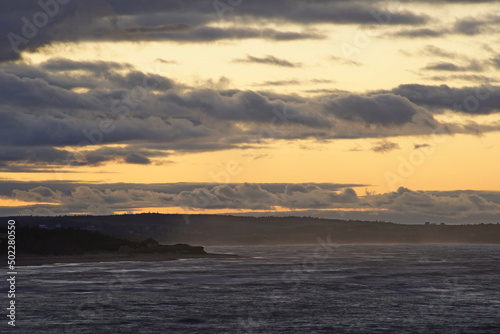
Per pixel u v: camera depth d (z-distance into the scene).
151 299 100.56
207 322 79.69
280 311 89.38
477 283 136.12
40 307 89.56
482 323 80.69
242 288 120.12
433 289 122.12
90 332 72.25
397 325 79.19
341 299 104.12
